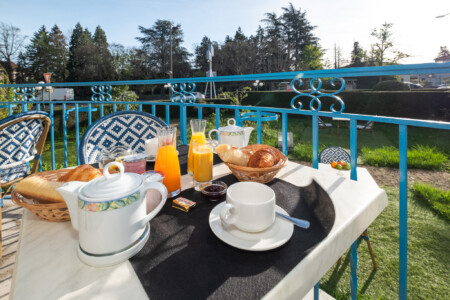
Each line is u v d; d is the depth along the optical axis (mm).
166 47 40281
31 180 626
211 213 638
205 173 818
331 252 539
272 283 424
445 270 2098
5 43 29688
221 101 14852
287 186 832
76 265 476
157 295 405
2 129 1539
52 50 38500
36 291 413
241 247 503
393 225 2730
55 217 614
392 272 2018
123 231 475
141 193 507
